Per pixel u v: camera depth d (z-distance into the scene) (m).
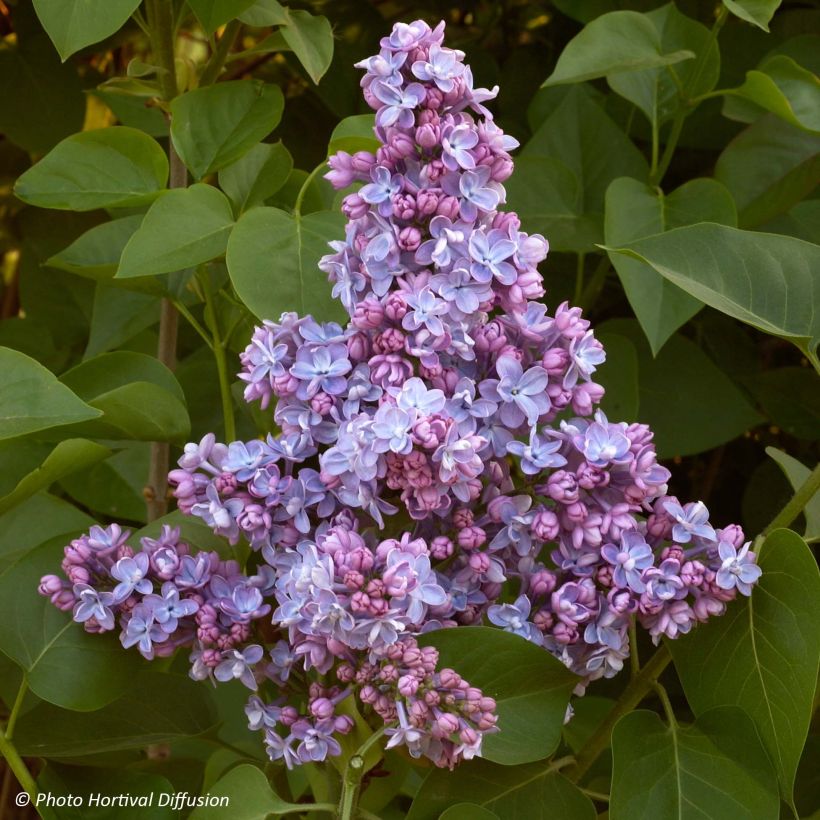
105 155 0.77
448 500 0.65
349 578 0.62
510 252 0.64
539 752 0.67
